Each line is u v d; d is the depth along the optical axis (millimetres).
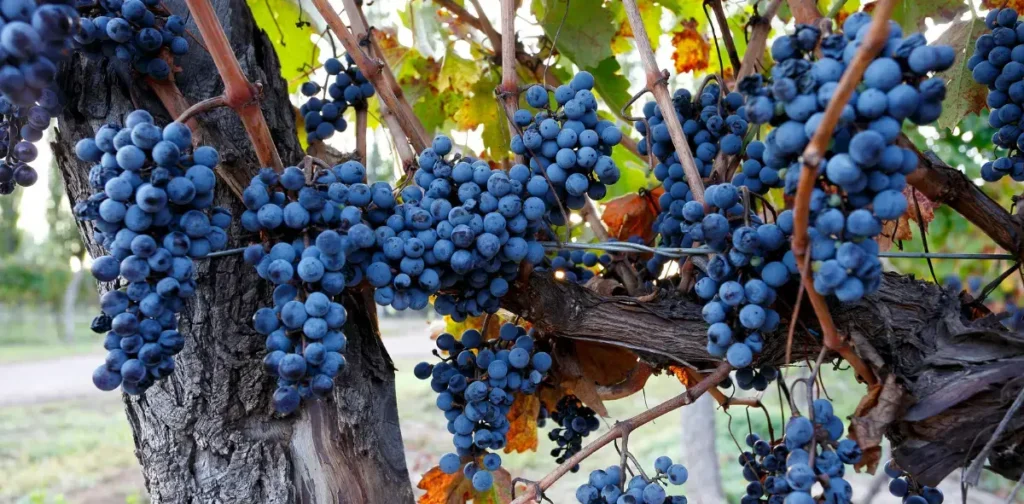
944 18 907
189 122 583
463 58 1070
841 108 368
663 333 621
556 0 883
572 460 578
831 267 416
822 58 410
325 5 644
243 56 650
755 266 508
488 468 639
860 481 2918
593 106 572
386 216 544
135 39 533
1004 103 608
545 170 578
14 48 355
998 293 2428
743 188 513
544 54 947
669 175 651
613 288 719
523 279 605
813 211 424
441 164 559
